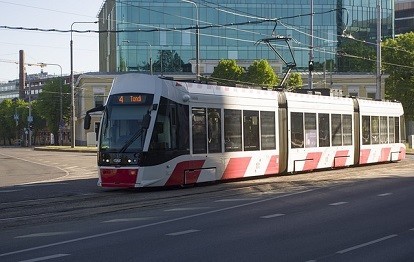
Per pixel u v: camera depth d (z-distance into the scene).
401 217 14.77
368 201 17.97
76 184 24.81
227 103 23.50
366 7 89.25
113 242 11.69
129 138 20.62
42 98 101.19
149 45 81.31
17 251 10.91
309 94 28.64
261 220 14.41
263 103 25.39
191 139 21.78
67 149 66.75
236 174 23.77
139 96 20.94
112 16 91.12
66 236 12.48
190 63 86.19
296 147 27.28
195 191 20.92
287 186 22.53
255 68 68.56
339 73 81.62
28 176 30.78
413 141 62.34
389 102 36.38
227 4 85.12
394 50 68.50
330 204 17.33
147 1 84.75
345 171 29.62
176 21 85.25
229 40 86.50
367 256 10.27
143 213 15.94
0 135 139.12
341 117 30.89
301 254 10.41
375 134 34.16
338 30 87.81
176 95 21.38
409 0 131.62
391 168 31.72
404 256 10.28
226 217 14.97
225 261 9.86
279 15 86.06
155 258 10.12
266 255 10.33
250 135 24.56
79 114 88.00
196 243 11.48
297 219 14.52
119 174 20.52
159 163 20.62
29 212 16.34
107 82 81.69
